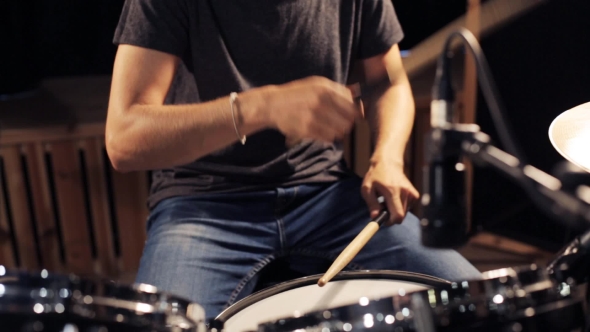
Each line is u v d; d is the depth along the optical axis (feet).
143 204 5.89
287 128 2.92
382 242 3.51
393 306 2.08
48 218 5.61
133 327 2.02
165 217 3.56
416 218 3.78
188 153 3.13
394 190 3.51
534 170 2.10
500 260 6.22
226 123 2.99
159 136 3.10
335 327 2.07
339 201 3.74
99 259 5.91
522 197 6.19
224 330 2.45
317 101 2.81
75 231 5.72
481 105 6.16
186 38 3.53
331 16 3.81
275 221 3.60
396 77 4.14
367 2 4.02
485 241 6.50
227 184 3.67
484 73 2.27
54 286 2.01
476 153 2.24
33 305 1.97
